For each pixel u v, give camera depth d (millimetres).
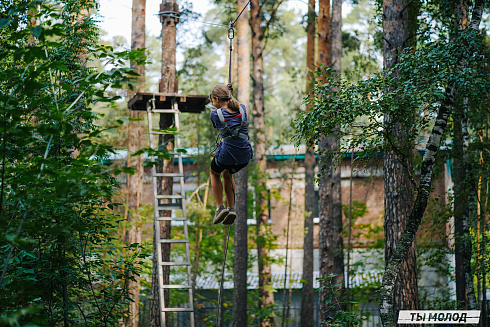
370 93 7809
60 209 6430
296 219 21547
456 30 9055
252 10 21234
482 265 14266
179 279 19234
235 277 17938
